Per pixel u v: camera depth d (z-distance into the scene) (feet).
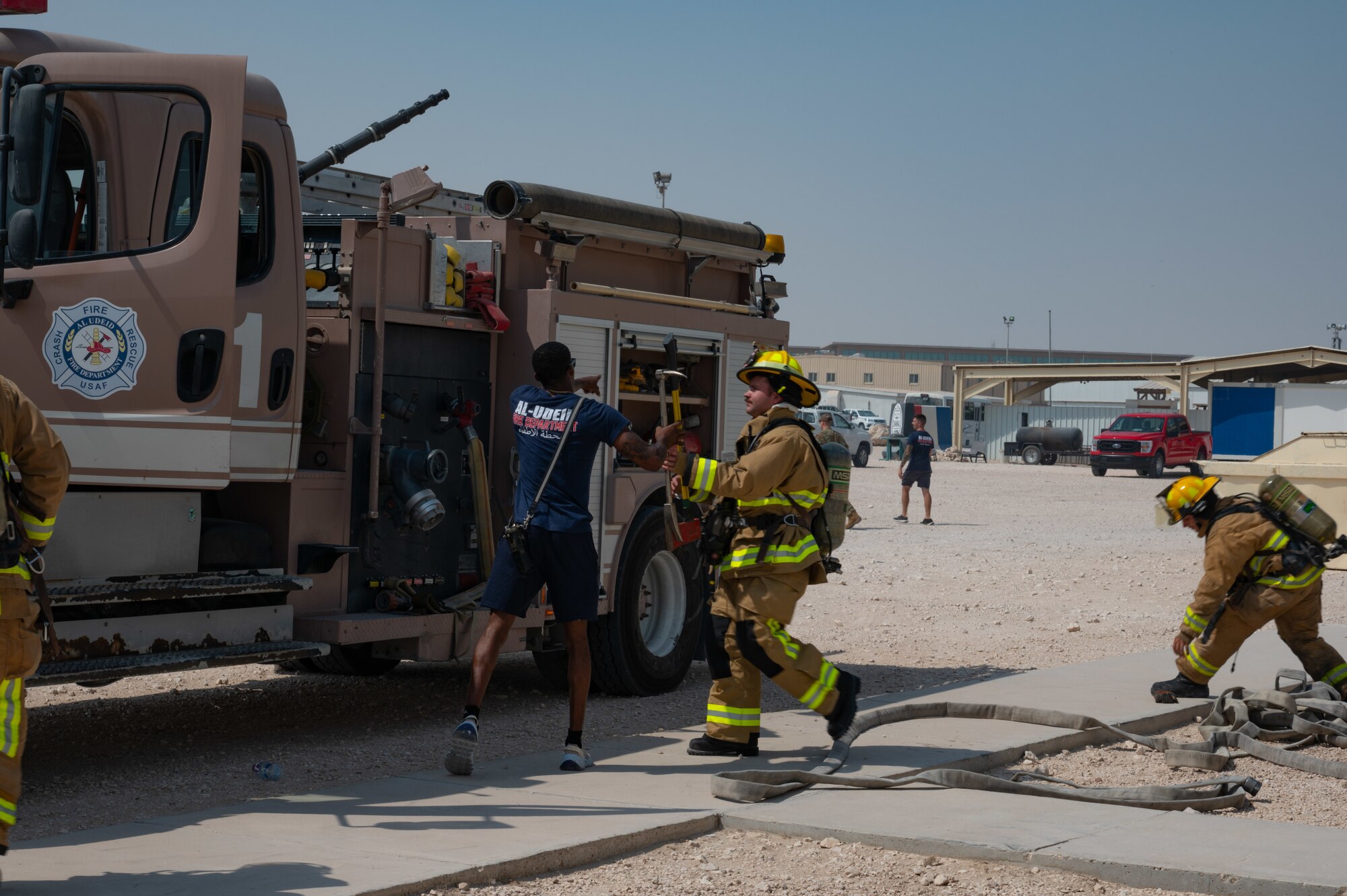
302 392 21.58
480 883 15.14
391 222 25.54
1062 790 19.57
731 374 31.17
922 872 16.11
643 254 29.45
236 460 20.57
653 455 20.89
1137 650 36.58
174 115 19.90
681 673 29.40
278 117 21.35
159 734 23.95
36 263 18.86
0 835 13.65
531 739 24.08
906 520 78.28
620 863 16.42
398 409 23.67
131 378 19.33
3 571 13.74
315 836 16.57
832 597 46.47
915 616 42.63
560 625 27.12
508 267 26.48
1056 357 532.32
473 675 20.70
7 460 13.88
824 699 20.99
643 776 20.62
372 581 23.68
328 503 22.72
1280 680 29.60
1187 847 16.53
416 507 23.40
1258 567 26.55
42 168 17.74
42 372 18.84
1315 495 49.03
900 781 19.92
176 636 19.88
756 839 17.58
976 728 24.61
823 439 26.99
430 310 24.64
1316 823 19.26
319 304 23.47
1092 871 15.96
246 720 25.57
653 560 29.12
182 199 19.94
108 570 19.30
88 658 18.78
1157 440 142.10
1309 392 146.20
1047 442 177.78
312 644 21.50
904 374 420.36
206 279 19.72
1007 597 47.26
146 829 16.93
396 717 26.20
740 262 32.32
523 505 20.95
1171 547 65.67
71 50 20.17
